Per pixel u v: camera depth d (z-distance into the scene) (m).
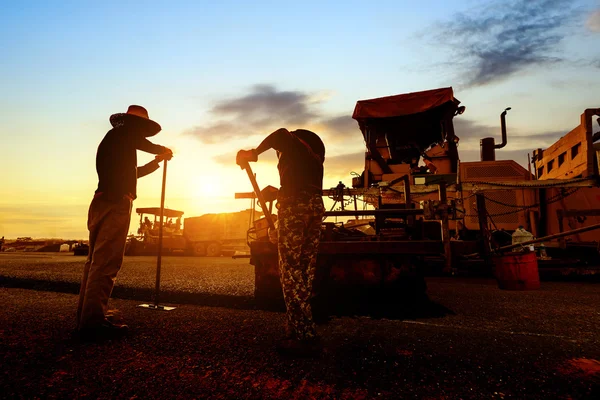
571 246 6.94
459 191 6.73
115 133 2.60
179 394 1.55
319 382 1.67
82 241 25.83
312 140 2.42
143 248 19.45
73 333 2.46
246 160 2.46
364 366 1.87
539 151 9.99
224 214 19.64
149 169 3.03
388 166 7.89
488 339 2.36
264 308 3.40
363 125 8.36
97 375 1.74
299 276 2.13
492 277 6.17
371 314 3.11
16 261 10.51
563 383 1.66
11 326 2.63
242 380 1.69
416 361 1.94
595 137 6.69
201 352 2.08
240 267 8.55
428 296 4.14
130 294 4.20
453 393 1.56
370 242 3.42
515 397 1.53
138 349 2.13
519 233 6.45
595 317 3.07
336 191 6.54
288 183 2.22
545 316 3.10
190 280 5.38
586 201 6.99
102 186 2.46
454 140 7.64
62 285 4.85
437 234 4.11
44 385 1.62
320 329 2.62
